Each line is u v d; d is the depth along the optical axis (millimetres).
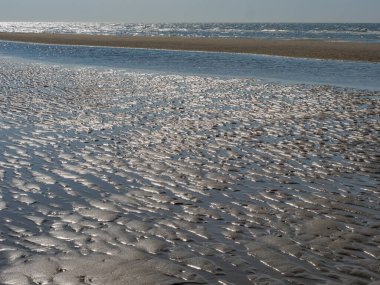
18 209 6023
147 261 4609
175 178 7477
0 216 5766
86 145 9438
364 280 4316
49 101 14617
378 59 31906
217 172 7840
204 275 4348
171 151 9102
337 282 4262
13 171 7656
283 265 4586
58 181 7215
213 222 5719
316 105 14688
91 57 36000
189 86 19016
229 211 6109
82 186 7004
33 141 9664
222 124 11672
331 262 4688
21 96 15438
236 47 43188
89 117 12242
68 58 35094
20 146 9242
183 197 6625
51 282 4160
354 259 4770
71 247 4918
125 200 6438
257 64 29828
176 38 61656
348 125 11805
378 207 6367
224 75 23609
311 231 5492
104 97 15758
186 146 9500
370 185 7320
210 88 18484
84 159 8445
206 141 9930
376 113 13414
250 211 6125
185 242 5102
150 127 11180
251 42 50625
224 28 134750
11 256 4676
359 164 8469
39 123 11391
